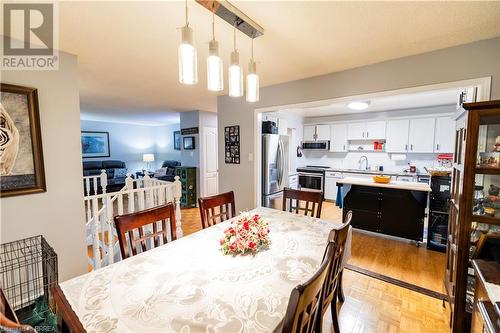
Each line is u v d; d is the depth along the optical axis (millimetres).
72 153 2096
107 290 1042
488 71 1901
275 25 1662
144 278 1138
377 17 1562
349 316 1865
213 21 1456
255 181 3570
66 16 1533
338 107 5027
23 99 1794
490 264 1289
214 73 1246
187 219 4605
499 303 958
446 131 4738
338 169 5910
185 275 1164
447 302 2010
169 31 1752
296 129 6344
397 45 2012
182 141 6023
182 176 5551
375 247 3160
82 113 6023
